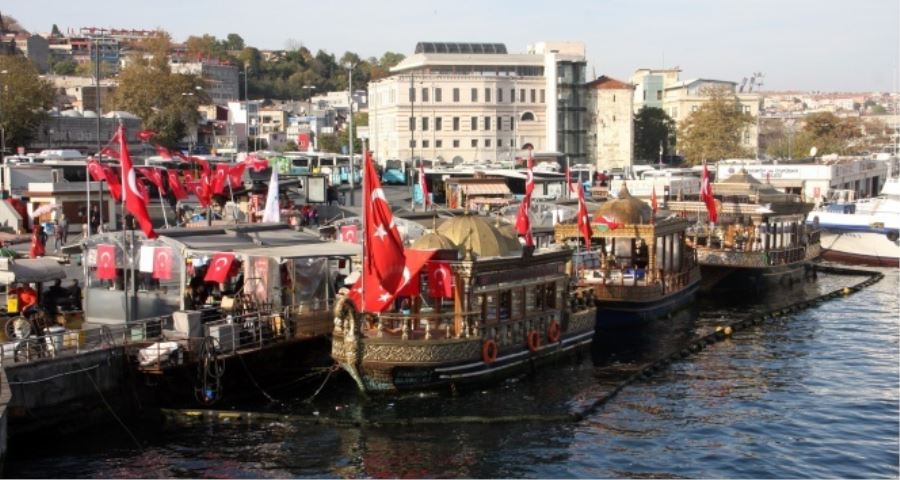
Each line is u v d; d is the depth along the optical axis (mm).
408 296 38594
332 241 47406
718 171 112500
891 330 54375
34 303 38438
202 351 36219
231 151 138875
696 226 71125
